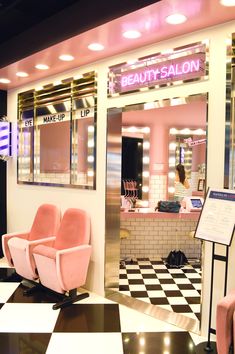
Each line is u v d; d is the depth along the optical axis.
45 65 4.32
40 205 4.91
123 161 5.96
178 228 5.65
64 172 5.07
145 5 2.69
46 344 2.95
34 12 4.11
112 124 4.05
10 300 3.91
